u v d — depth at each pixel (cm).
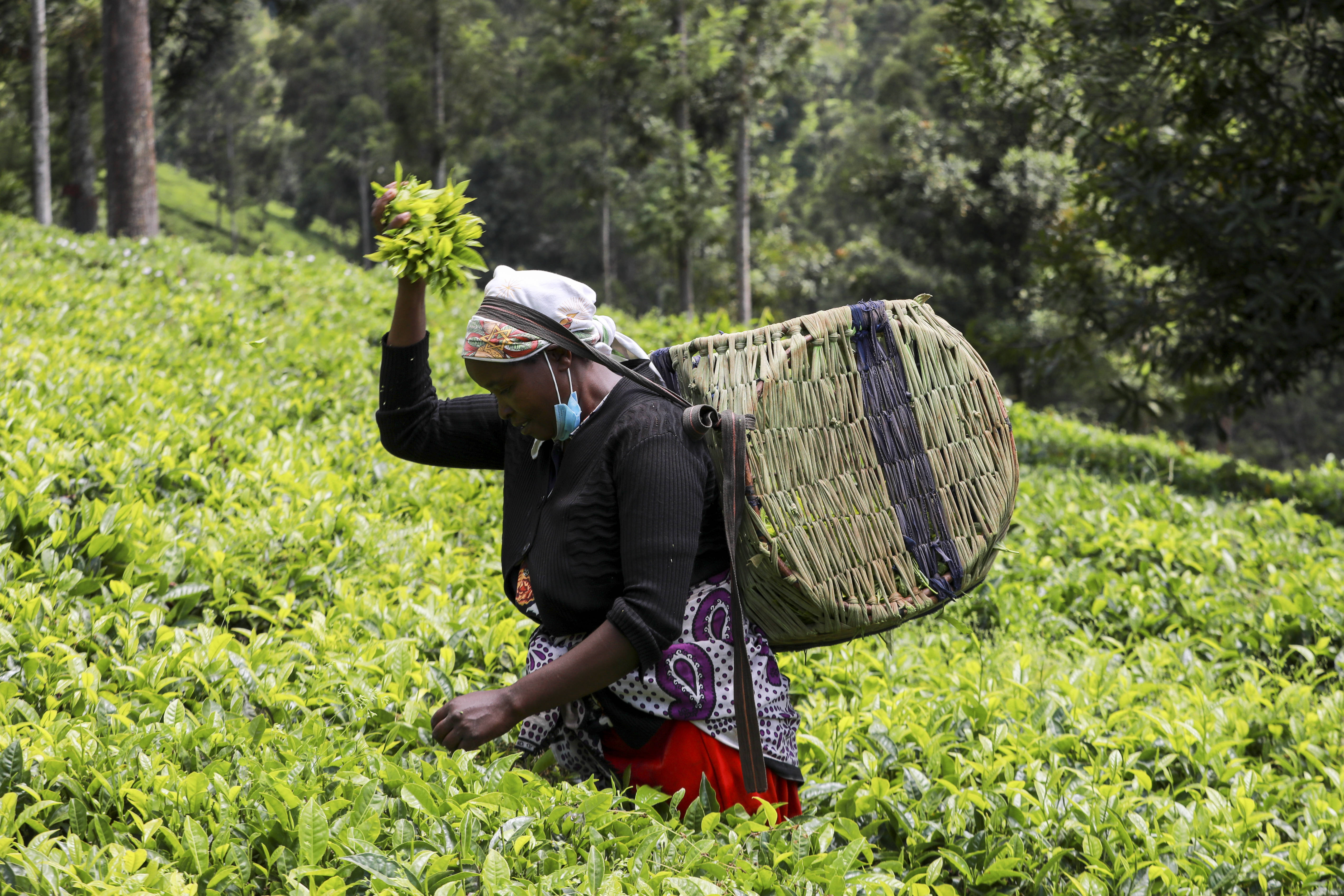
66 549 343
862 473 226
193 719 246
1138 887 267
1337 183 825
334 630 329
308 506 428
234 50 4659
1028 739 331
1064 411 2639
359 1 5878
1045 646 471
